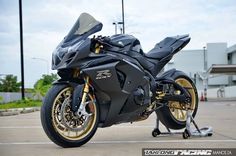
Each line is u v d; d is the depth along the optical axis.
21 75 20.55
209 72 40.12
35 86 29.61
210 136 5.92
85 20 4.98
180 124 5.98
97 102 4.96
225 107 17.73
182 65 60.19
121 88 4.97
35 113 14.49
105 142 5.39
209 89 51.47
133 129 7.11
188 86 6.12
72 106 4.65
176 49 5.83
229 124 7.98
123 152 4.53
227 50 59.50
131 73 5.04
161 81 5.71
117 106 4.97
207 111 13.69
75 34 4.89
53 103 4.65
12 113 13.78
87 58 4.74
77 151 4.60
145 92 5.24
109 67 4.81
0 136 6.24
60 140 4.72
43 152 4.55
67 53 4.66
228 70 40.47
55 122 4.70
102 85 4.79
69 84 4.76
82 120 4.81
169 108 5.86
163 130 6.86
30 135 6.38
